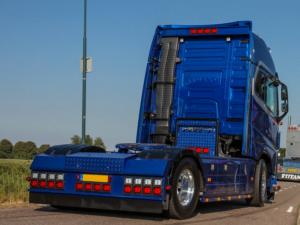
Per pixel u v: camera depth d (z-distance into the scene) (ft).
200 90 31.32
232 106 30.58
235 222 23.17
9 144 255.09
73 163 22.63
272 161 35.68
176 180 21.67
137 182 21.24
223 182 26.32
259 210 30.32
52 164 23.08
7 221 20.51
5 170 45.47
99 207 22.04
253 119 31.12
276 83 36.35
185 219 22.84
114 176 21.76
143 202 21.17
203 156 24.84
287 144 98.89
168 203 21.12
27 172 45.98
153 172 21.02
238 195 28.76
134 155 22.33
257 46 32.24
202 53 31.96
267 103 34.19
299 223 23.59
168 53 32.27
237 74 30.91
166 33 32.63
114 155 22.49
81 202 22.44
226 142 30.12
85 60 44.27
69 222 20.76
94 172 22.12
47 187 23.02
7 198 29.35
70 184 22.65
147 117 31.58
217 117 30.71
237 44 31.50
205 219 23.59
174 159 21.44
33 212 23.98
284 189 60.44
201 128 30.40
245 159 30.42
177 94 31.71
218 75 31.24
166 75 31.91
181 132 30.83
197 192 23.40
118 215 23.72
